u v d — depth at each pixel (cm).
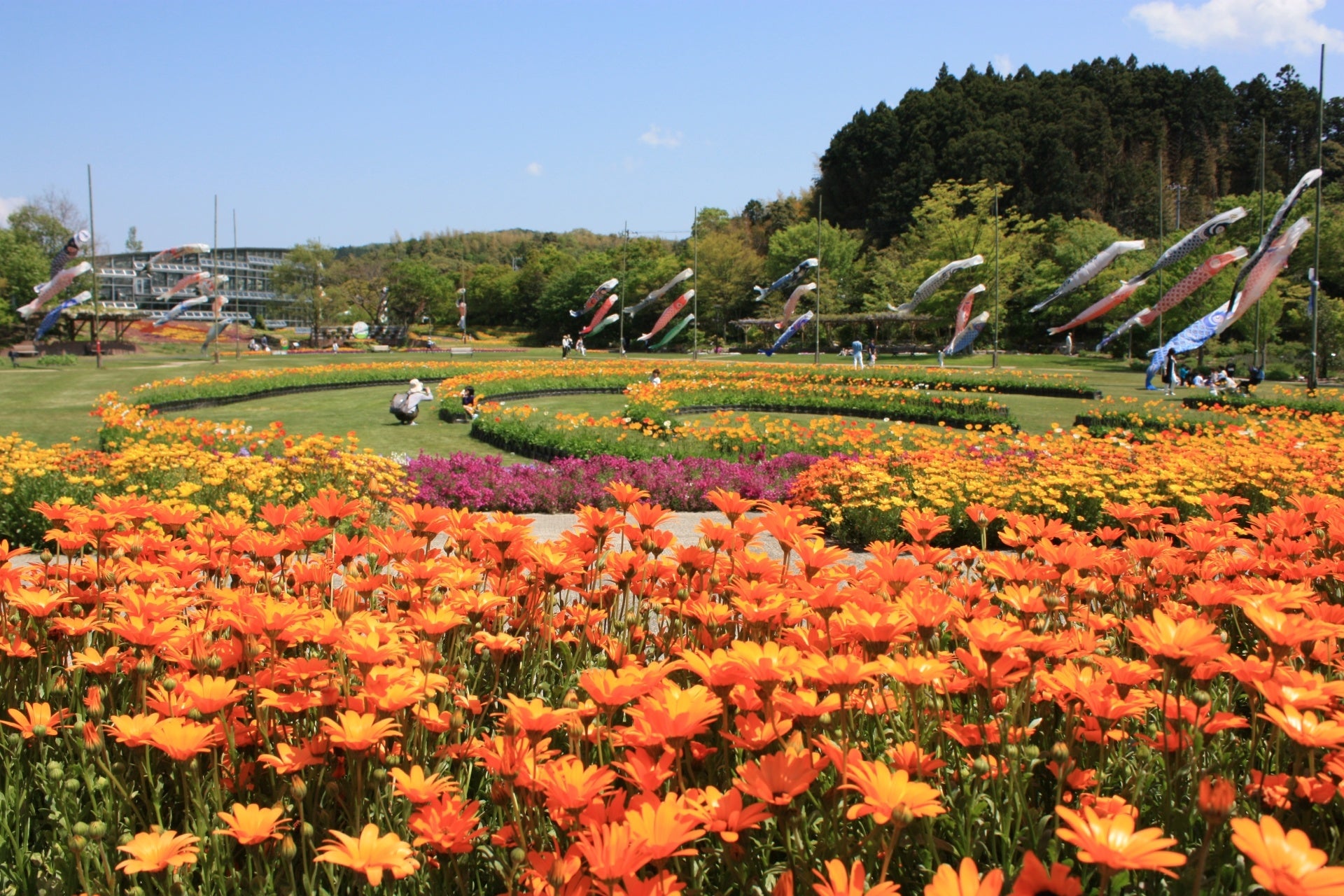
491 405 1791
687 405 2141
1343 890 103
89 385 2606
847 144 8050
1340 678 218
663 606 272
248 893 172
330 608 278
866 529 796
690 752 187
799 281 5972
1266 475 773
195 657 206
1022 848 172
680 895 146
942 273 3750
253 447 1123
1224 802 125
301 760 178
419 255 11000
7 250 5222
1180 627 169
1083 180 7112
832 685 169
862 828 181
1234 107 8338
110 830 184
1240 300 2506
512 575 279
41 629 230
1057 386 2503
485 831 170
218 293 4034
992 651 176
